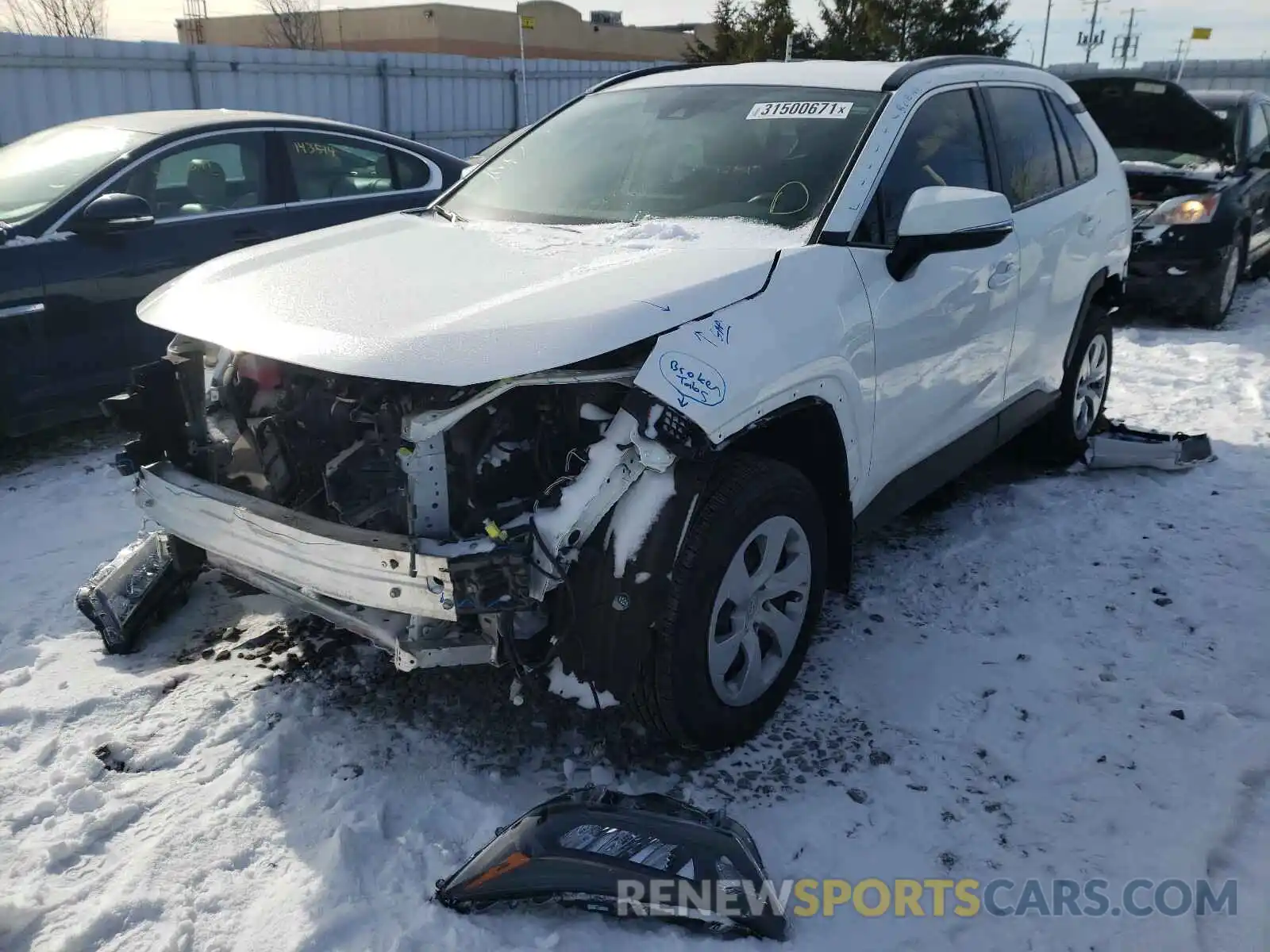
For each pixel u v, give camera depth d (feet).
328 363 7.52
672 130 11.89
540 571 7.53
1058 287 14.15
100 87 44.01
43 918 7.18
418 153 21.57
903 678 10.40
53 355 15.72
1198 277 25.18
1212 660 10.70
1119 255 16.31
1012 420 13.71
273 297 8.73
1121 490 15.35
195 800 8.43
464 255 9.70
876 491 10.68
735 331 8.29
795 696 10.09
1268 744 9.26
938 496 15.24
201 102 47.96
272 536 8.28
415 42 113.80
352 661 10.55
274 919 7.18
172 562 10.66
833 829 8.23
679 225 10.36
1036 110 14.46
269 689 10.00
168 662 10.53
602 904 7.09
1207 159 27.35
